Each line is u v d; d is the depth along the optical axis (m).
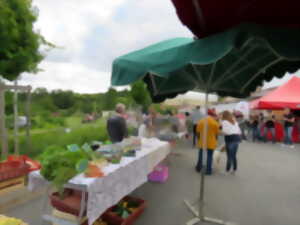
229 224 2.39
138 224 2.33
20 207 2.61
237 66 2.65
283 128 9.11
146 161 2.62
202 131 4.04
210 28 1.57
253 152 6.62
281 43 1.18
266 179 3.95
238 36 1.21
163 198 3.03
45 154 1.90
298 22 1.31
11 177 2.70
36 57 3.06
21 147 3.78
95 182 1.61
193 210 2.64
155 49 2.02
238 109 12.13
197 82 2.69
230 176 4.08
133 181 2.27
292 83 8.98
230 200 3.02
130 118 5.79
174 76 2.98
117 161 2.08
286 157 5.90
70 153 1.82
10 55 2.67
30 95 3.78
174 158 5.38
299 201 3.02
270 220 2.51
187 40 2.27
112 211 2.35
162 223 2.36
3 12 2.59
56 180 1.61
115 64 1.87
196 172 4.28
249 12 1.32
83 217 1.84
